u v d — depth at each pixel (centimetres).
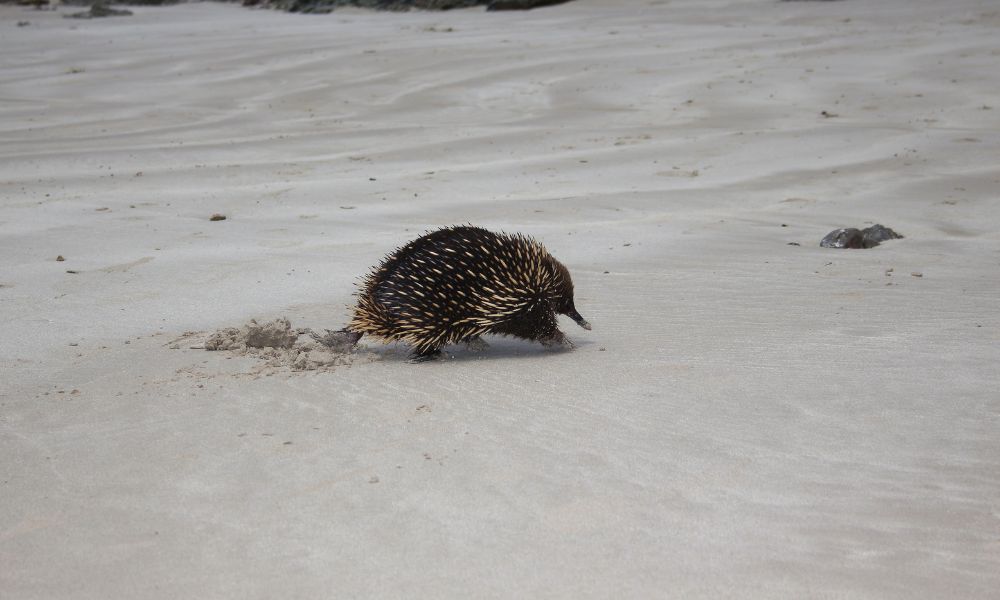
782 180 451
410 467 158
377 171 488
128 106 727
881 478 150
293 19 1434
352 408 185
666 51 847
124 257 321
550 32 1034
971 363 197
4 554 136
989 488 146
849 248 329
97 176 477
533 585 126
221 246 336
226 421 180
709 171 475
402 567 130
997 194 411
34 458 166
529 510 143
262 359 219
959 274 286
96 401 194
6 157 526
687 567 129
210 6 1750
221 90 791
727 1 1231
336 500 148
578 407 182
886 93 652
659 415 176
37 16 1603
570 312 225
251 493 151
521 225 369
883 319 235
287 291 280
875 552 131
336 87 778
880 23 959
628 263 312
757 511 142
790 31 938
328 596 125
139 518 144
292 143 570
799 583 125
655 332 235
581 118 625
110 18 1547
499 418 178
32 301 270
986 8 986
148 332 243
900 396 180
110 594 126
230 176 479
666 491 148
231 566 131
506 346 234
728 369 200
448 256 213
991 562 129
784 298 262
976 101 616
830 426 168
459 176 468
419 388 197
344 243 338
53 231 358
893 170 461
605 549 133
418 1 1467
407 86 766
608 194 426
